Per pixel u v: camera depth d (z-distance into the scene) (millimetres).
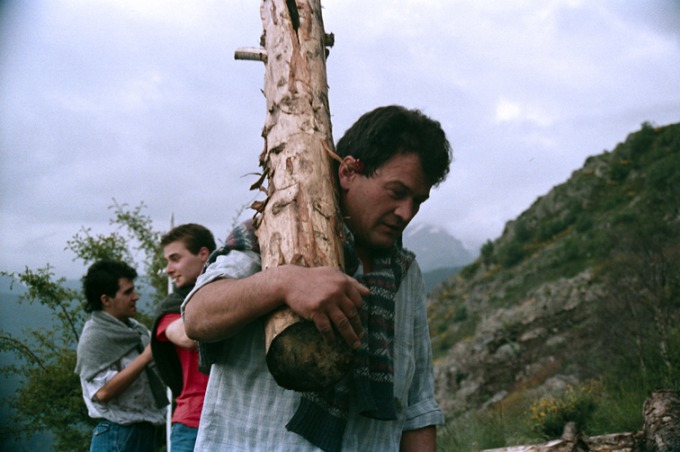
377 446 1440
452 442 8742
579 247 30578
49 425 5617
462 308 37344
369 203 1373
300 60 1445
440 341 33250
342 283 1083
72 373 5680
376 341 1385
